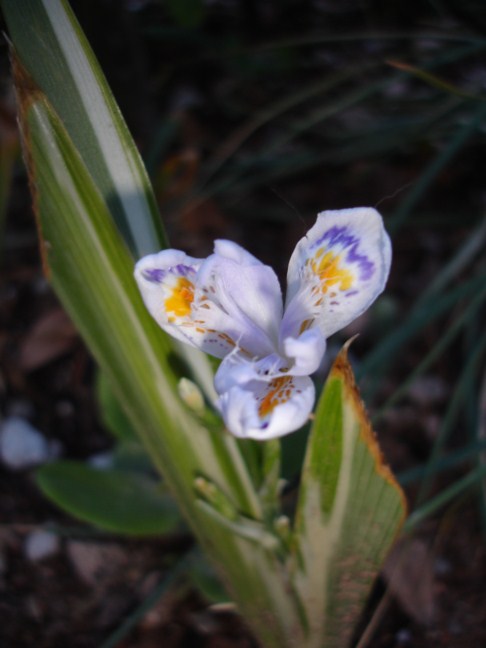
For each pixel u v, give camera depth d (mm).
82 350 284
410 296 291
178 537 236
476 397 250
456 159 321
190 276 132
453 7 305
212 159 341
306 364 119
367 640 206
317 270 129
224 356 132
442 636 207
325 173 332
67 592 229
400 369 274
